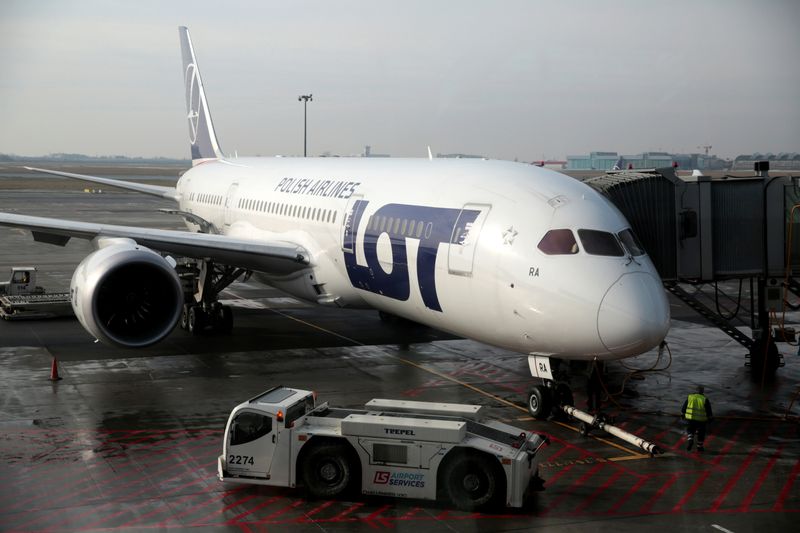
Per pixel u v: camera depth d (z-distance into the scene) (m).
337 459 13.23
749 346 22.73
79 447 15.66
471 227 17.50
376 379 21.06
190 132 43.59
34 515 12.53
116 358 23.09
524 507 13.03
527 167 18.98
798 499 13.42
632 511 12.88
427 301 18.91
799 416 18.20
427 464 13.05
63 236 25.56
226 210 32.31
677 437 16.67
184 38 43.12
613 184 20.34
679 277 20.98
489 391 20.05
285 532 12.06
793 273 22.30
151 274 20.19
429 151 24.20
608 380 21.39
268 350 24.34
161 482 13.95
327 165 27.06
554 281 15.73
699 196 20.89
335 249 22.42
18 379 20.67
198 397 19.20
